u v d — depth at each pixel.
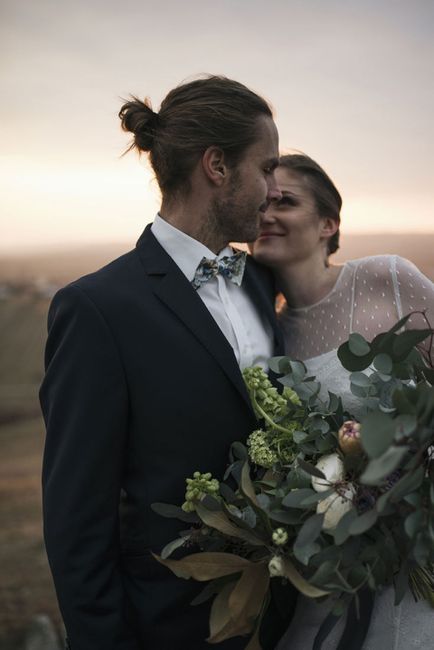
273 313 1.62
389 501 1.12
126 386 1.37
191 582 1.40
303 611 1.56
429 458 1.19
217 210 1.47
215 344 1.41
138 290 1.42
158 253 1.47
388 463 0.97
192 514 1.32
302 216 1.79
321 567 1.15
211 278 1.49
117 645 1.33
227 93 1.45
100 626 1.33
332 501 1.18
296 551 1.14
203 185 1.46
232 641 1.43
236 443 1.36
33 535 2.91
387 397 1.27
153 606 1.39
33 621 2.81
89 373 1.34
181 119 1.45
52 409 1.36
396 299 1.79
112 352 1.35
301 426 1.36
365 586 1.30
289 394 1.39
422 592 1.39
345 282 1.84
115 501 1.38
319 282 1.87
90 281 1.41
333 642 1.52
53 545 1.34
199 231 1.48
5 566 2.87
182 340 1.40
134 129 1.51
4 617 2.81
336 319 1.83
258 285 1.64
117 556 1.40
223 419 1.40
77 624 1.33
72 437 1.33
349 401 1.71
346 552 1.17
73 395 1.35
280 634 1.53
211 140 1.43
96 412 1.34
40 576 2.87
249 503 1.24
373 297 1.81
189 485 1.30
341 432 1.21
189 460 1.39
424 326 1.76
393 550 1.20
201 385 1.39
